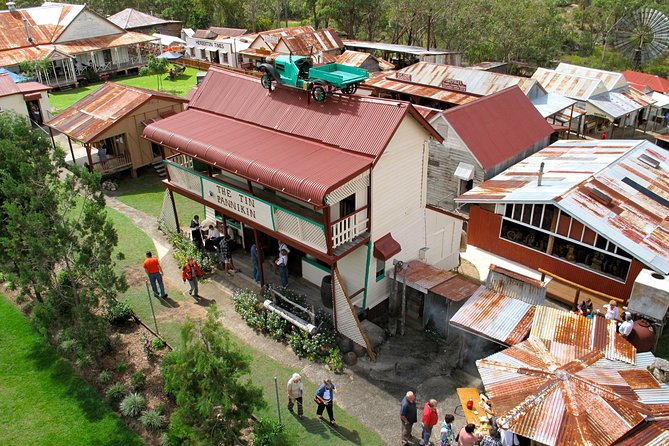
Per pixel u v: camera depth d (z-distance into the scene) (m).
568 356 14.21
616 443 11.72
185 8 88.00
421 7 65.12
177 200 28.91
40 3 85.00
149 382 16.08
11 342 17.83
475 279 23.03
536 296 17.70
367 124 18.14
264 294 20.31
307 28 63.25
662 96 46.19
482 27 65.31
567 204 20.59
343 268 19.62
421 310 20.00
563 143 29.08
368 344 17.55
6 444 14.07
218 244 22.33
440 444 14.32
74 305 16.17
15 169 15.99
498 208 23.75
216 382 10.90
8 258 16.80
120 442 14.16
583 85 42.78
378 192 18.09
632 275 19.78
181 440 12.30
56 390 15.88
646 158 24.73
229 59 64.56
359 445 14.41
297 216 17.61
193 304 20.19
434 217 21.36
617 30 70.19
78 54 57.19
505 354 14.45
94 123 30.36
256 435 13.45
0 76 37.41
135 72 62.25
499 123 29.27
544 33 66.81
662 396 12.95
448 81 39.50
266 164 17.86
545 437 11.93
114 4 88.75
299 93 20.69
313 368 17.20
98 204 16.23
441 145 28.45
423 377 16.95
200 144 20.28
